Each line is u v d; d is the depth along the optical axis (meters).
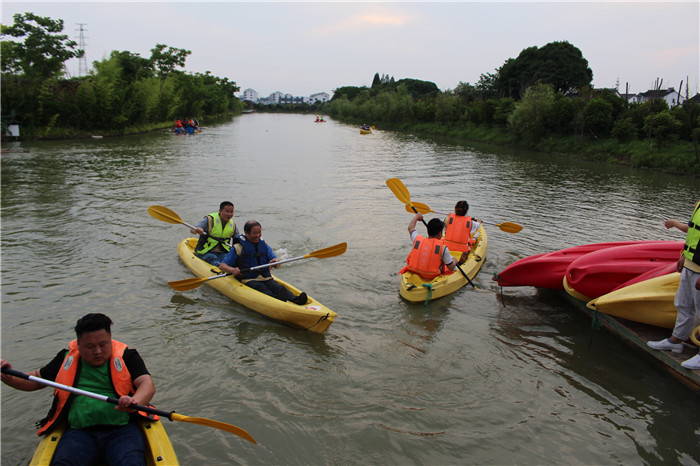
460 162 22.17
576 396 4.37
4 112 27.86
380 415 4.02
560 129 28.67
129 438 2.95
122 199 11.91
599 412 4.15
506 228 8.55
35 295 6.11
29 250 7.82
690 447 3.75
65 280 6.61
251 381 4.44
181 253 7.50
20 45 30.92
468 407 4.16
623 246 5.66
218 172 17.09
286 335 5.33
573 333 5.56
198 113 61.81
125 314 5.68
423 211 8.28
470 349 5.12
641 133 24.38
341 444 3.68
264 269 6.05
